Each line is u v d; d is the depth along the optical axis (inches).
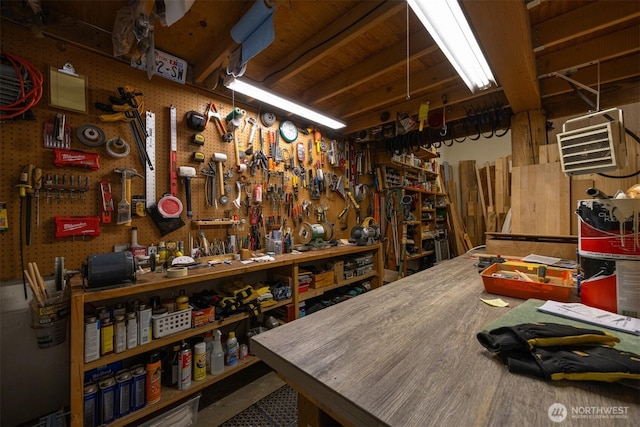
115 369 56.3
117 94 64.2
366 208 141.4
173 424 57.1
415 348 25.5
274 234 90.7
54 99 55.7
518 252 69.2
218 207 81.1
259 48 56.2
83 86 59.4
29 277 47.4
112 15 58.0
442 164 222.2
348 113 108.8
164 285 54.8
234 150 85.3
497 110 100.8
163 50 70.7
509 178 159.9
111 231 62.7
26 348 52.7
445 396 18.8
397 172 161.9
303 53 73.4
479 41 58.5
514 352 22.7
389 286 46.3
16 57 51.5
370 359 23.7
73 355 45.9
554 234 70.2
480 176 210.2
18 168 52.3
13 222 51.7
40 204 54.4
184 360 60.2
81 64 59.7
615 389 18.9
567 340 22.4
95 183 60.8
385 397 18.8
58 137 55.9
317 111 96.4
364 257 113.8
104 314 52.4
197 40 67.8
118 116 63.0
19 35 52.6
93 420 49.0
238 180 86.0
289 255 86.4
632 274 29.4
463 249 198.5
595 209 32.5
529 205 74.3
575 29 63.2
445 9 48.9
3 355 50.7
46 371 54.8
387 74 91.5
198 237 76.5
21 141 52.7
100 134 61.0
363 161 141.1
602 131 35.9
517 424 16.2
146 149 67.9
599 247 31.6
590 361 19.9
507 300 38.7
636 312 28.8
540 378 20.4
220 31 64.6
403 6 56.2
